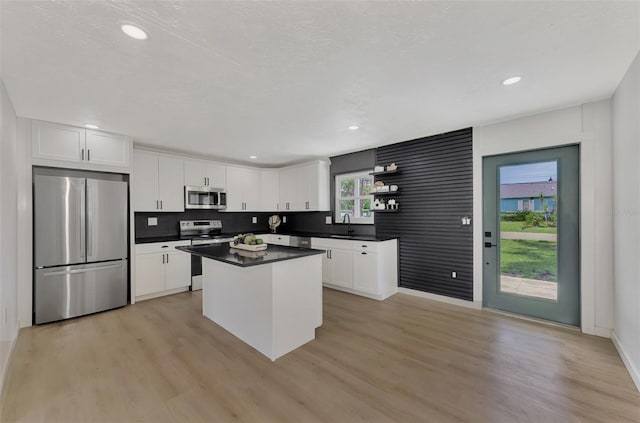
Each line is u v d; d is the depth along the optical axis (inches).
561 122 111.5
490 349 97.1
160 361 90.6
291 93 94.4
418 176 157.0
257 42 65.7
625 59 75.4
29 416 66.2
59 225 123.0
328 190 208.1
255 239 114.1
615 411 66.7
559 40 66.2
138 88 89.4
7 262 93.0
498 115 118.4
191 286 171.5
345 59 73.7
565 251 115.0
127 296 146.3
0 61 72.4
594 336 105.4
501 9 55.4
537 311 122.3
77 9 53.9
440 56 72.7
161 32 61.5
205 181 191.6
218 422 64.5
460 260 142.1
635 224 80.0
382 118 121.0
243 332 105.1
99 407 69.2
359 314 131.6
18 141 114.4
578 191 111.4
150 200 165.5
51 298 121.2
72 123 123.5
